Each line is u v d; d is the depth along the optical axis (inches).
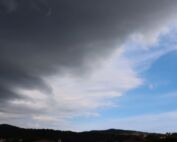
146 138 7081.7
